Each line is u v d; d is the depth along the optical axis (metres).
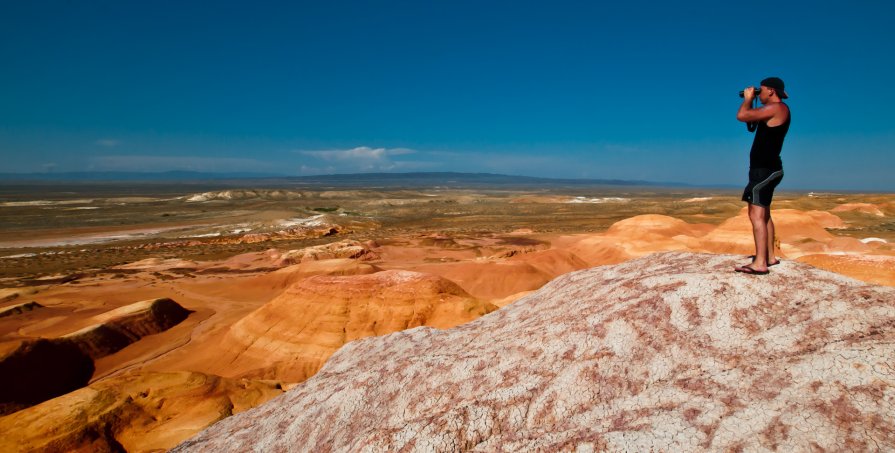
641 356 5.39
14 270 68.06
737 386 4.62
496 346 6.72
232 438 8.12
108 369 33.84
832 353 4.53
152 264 70.69
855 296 5.14
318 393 8.13
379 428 6.10
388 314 34.03
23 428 17.83
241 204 182.00
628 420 4.70
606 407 5.00
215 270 67.06
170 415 20.23
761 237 5.87
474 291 55.56
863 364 4.30
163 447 18.25
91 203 183.75
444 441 5.23
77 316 44.53
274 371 31.05
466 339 7.89
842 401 4.08
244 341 34.44
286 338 33.34
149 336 39.47
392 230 120.56
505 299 39.38
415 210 182.25
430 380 6.66
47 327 41.25
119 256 80.75
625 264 8.27
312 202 193.38
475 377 6.25
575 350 5.77
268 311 36.06
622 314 5.93
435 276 37.44
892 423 3.79
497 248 81.75
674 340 5.41
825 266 26.20
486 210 182.50
